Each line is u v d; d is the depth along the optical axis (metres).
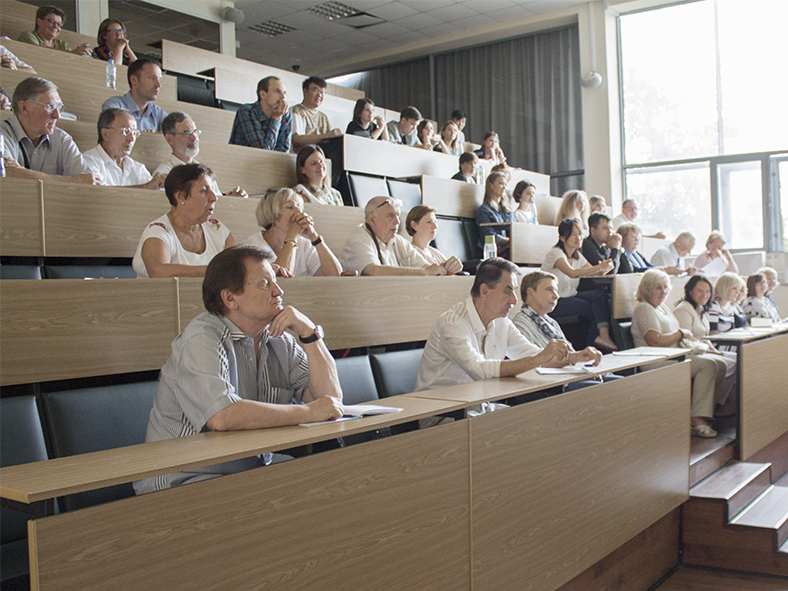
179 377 1.31
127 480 0.94
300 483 1.15
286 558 1.12
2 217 2.05
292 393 1.56
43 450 1.49
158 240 2.01
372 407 1.45
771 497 2.97
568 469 1.87
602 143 7.62
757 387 3.53
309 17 8.18
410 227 3.39
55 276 2.11
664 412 2.46
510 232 4.51
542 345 2.69
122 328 1.71
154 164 3.10
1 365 1.52
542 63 8.20
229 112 4.31
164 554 0.96
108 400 1.62
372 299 2.36
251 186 3.44
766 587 2.48
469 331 2.17
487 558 1.56
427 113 9.20
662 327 3.80
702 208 7.32
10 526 1.36
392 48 9.20
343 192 4.23
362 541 1.25
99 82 3.83
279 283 2.08
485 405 1.60
